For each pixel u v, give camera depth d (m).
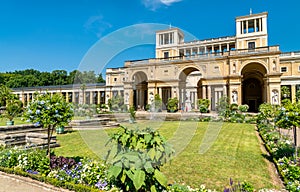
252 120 18.84
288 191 4.10
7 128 10.09
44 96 5.10
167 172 5.36
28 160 5.01
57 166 4.90
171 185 3.99
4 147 7.31
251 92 37.34
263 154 7.29
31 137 8.93
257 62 28.94
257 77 35.91
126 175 3.36
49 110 4.91
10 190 4.19
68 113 5.07
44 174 4.59
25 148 6.66
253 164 6.09
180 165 5.93
